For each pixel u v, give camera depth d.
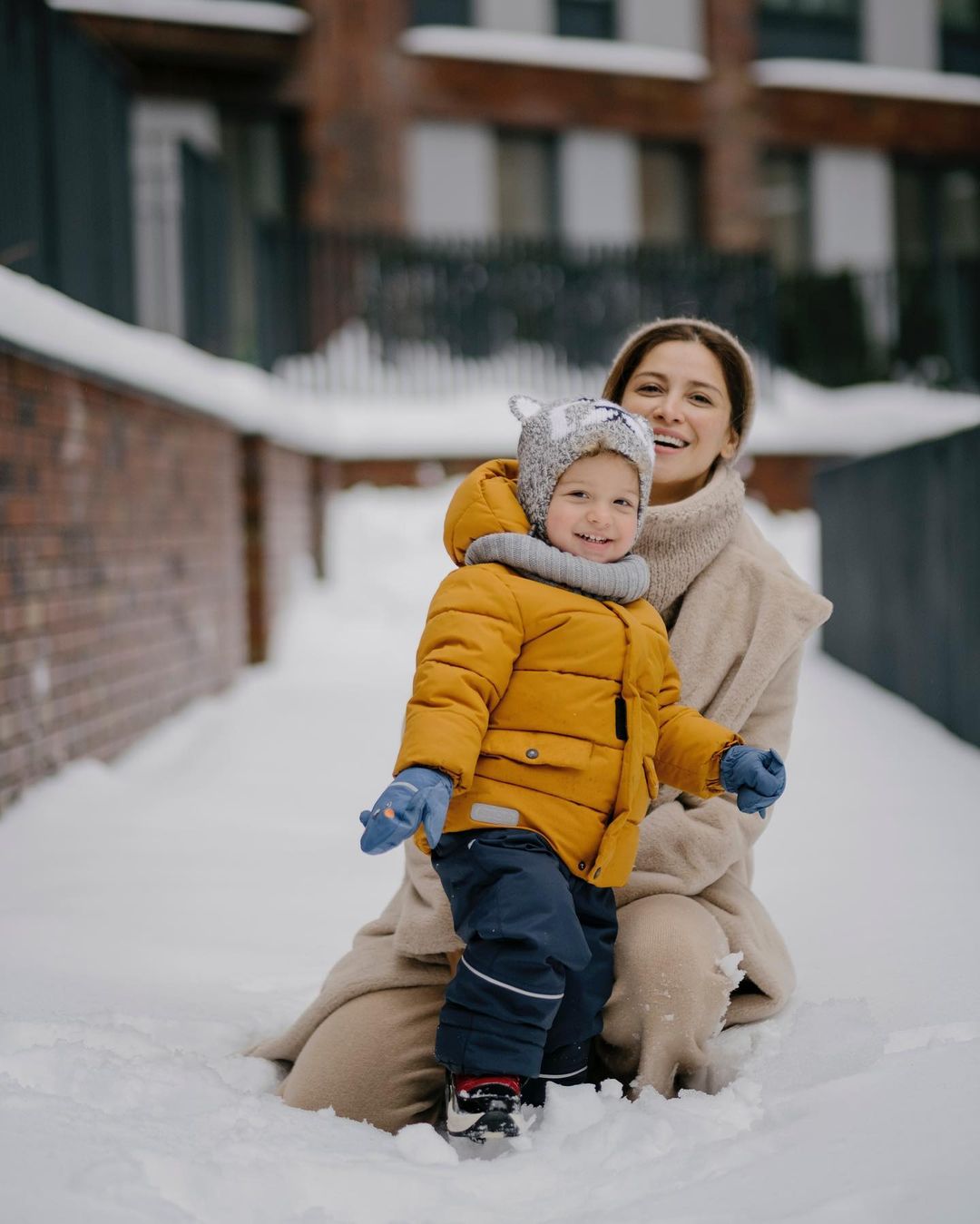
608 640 2.25
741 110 17.94
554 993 2.12
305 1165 1.90
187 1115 2.10
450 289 14.18
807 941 3.29
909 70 18.73
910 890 3.74
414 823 1.97
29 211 5.63
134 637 6.56
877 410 15.18
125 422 6.49
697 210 18.06
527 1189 1.91
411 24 16.59
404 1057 2.34
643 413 2.70
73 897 3.97
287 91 15.95
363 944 2.62
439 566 11.91
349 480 13.33
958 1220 1.58
